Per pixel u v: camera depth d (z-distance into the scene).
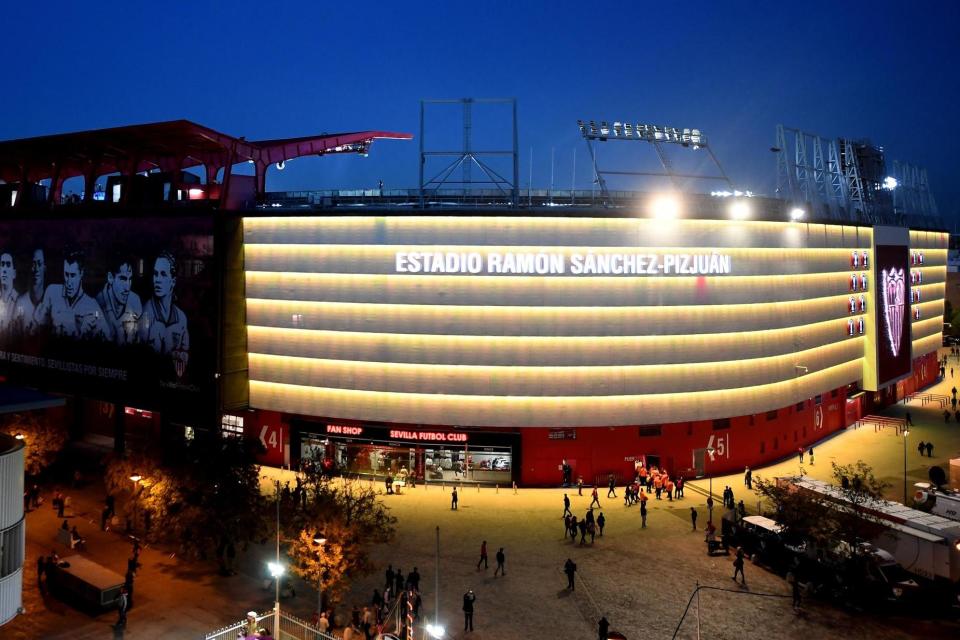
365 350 61.72
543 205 62.47
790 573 41.03
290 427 64.69
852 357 82.38
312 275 62.88
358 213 61.09
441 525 52.25
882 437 78.00
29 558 45.81
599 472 61.16
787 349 69.06
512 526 52.03
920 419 86.50
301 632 36.31
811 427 75.31
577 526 50.84
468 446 61.09
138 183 70.94
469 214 59.41
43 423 59.88
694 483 62.25
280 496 46.31
